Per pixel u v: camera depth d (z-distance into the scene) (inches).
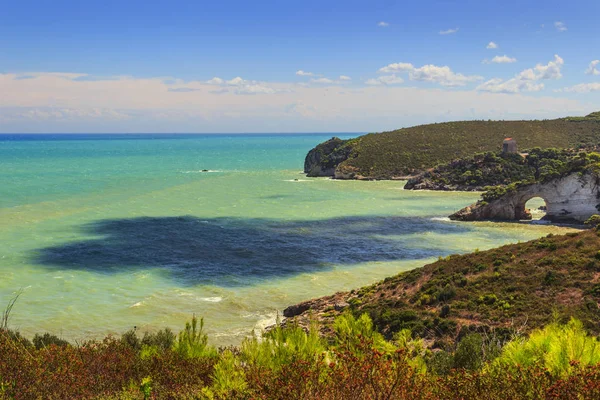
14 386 436.1
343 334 363.3
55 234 2935.5
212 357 550.3
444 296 1542.8
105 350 605.9
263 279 2139.5
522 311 1369.3
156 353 574.6
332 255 2578.7
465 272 1721.2
